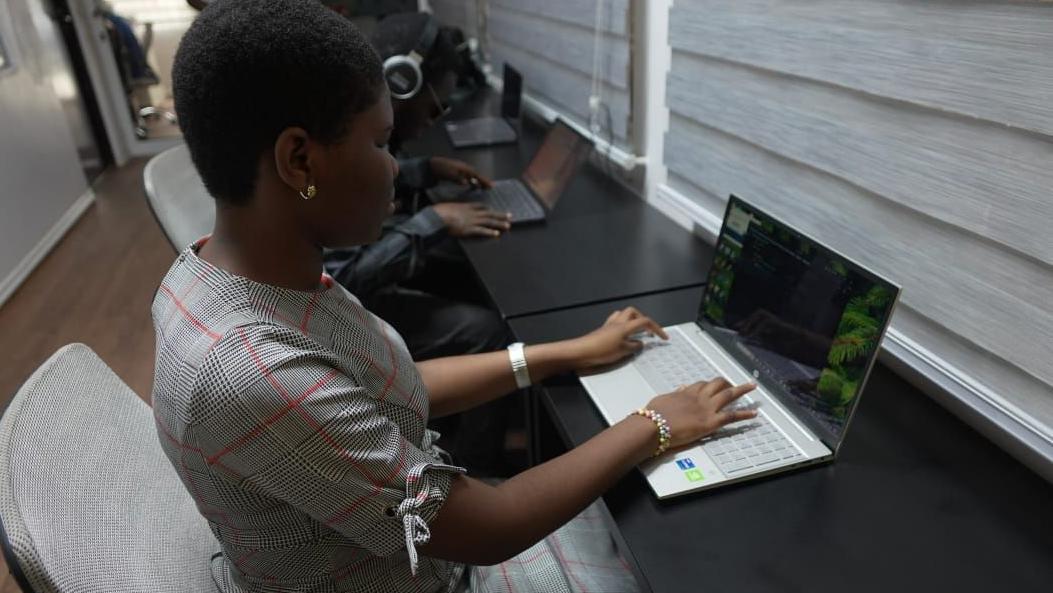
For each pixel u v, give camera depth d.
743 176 1.42
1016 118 0.84
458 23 3.83
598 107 2.06
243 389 0.60
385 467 0.66
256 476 0.63
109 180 4.54
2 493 0.60
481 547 0.73
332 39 0.61
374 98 0.66
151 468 0.83
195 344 0.62
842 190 1.16
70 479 0.69
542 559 0.95
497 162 2.26
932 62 0.94
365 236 0.72
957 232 0.96
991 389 0.96
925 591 0.73
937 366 1.03
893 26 0.99
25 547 0.57
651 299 1.35
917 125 0.99
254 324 0.63
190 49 0.60
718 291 1.16
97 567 0.64
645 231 1.67
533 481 0.79
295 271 0.70
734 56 1.35
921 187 1.00
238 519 0.68
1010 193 0.87
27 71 3.55
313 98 0.61
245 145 0.62
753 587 0.74
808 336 0.95
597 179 2.04
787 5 1.19
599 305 1.34
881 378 1.11
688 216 1.66
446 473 0.70
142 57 4.86
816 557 0.78
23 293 3.11
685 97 1.56
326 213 0.68
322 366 0.66
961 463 0.92
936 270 1.01
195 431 0.62
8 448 0.64
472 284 2.03
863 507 0.84
